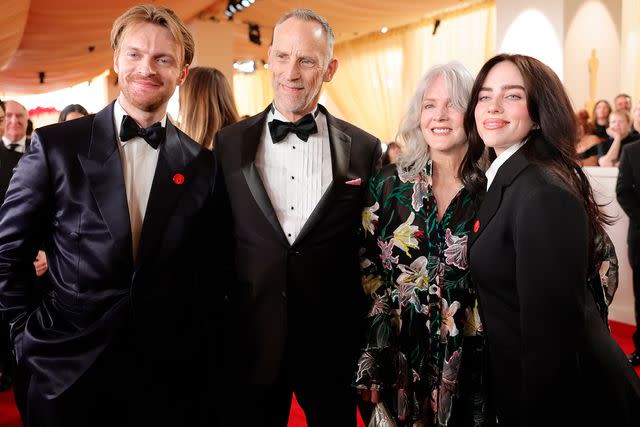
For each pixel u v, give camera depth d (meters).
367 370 1.84
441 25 8.93
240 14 7.93
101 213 1.63
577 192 1.43
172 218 1.71
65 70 10.67
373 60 10.06
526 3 6.74
